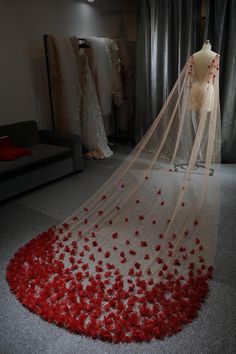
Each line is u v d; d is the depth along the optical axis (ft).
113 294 6.11
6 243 8.19
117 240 8.04
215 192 9.67
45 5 13.42
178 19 12.91
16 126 12.79
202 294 5.91
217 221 8.41
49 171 11.96
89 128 15.16
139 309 5.65
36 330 5.42
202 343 5.00
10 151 11.24
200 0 12.33
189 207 9.22
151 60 14.75
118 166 14.05
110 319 5.43
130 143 17.80
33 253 7.47
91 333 5.24
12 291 6.36
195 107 10.56
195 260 6.97
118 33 17.51
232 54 11.82
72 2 14.48
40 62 13.93
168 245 7.63
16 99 13.37
